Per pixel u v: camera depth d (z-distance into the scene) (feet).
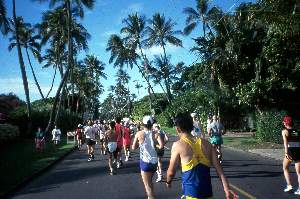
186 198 15.11
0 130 102.78
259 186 36.14
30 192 38.40
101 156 71.20
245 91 93.45
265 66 98.84
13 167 56.34
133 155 70.08
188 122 15.67
